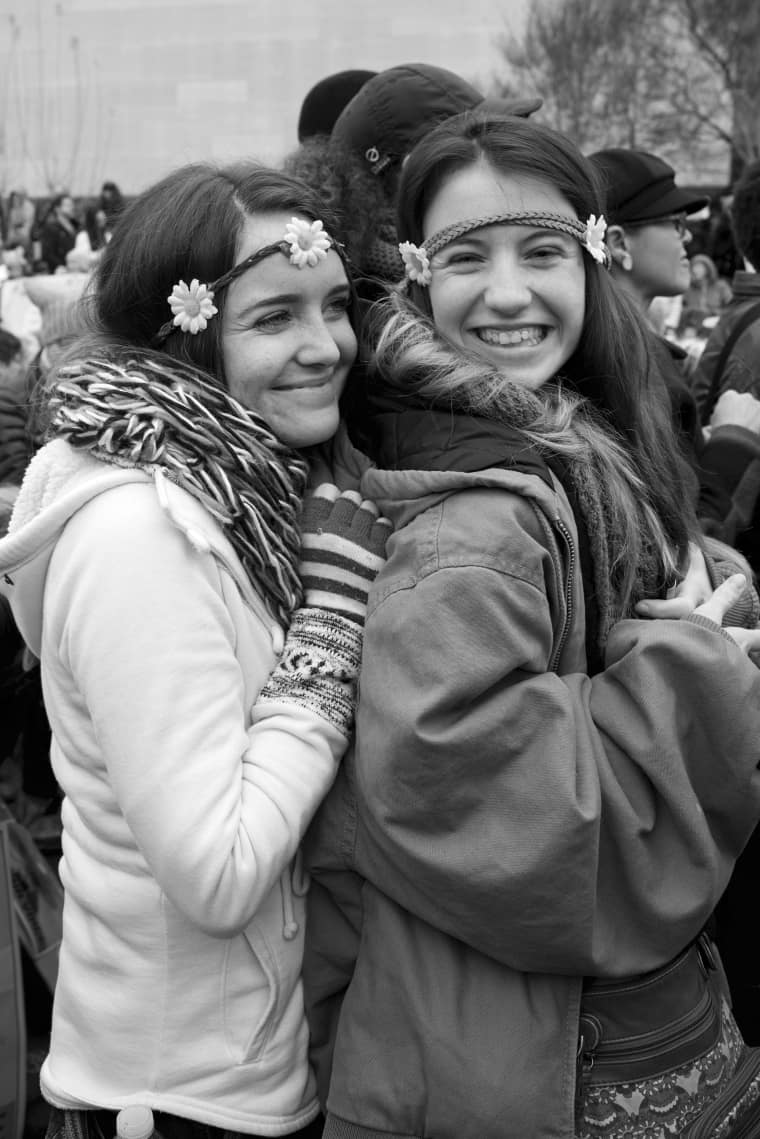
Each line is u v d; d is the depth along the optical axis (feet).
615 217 10.09
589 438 4.86
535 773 4.04
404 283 5.23
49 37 51.93
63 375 4.46
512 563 4.13
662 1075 4.35
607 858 4.24
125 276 4.50
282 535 4.44
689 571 5.22
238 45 51.55
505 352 4.89
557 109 45.52
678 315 21.98
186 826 3.94
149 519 4.09
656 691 4.26
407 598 4.17
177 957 4.33
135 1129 4.30
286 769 4.18
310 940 4.61
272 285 4.36
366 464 4.79
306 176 5.91
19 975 6.30
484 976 4.28
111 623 4.02
